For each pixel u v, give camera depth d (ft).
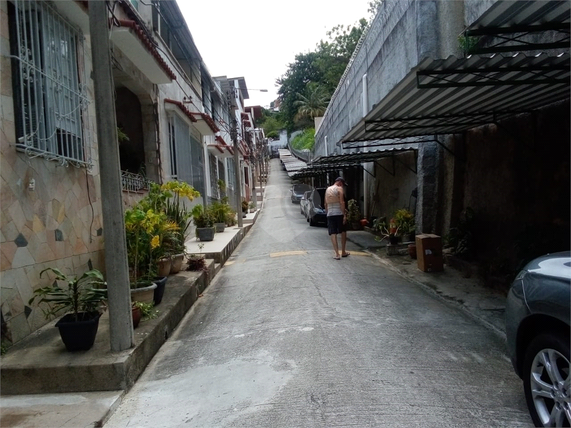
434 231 35.35
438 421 10.77
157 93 34.96
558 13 14.11
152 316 17.85
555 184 22.59
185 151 43.75
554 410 9.64
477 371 13.69
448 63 16.14
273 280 27.45
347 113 62.18
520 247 22.81
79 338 14.01
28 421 11.45
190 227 45.32
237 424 11.10
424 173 36.01
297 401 11.96
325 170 68.69
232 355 15.87
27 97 15.70
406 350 15.42
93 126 21.38
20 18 15.57
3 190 14.35
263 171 173.99
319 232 55.11
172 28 45.09
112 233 14.21
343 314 19.57
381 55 43.57
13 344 14.56
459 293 23.54
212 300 24.64
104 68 14.47
